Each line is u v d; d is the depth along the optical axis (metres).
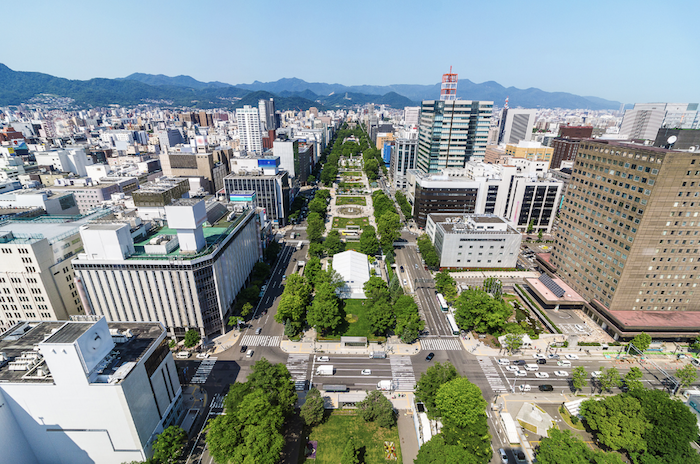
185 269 127.44
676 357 135.88
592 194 156.75
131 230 144.25
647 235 133.12
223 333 146.88
